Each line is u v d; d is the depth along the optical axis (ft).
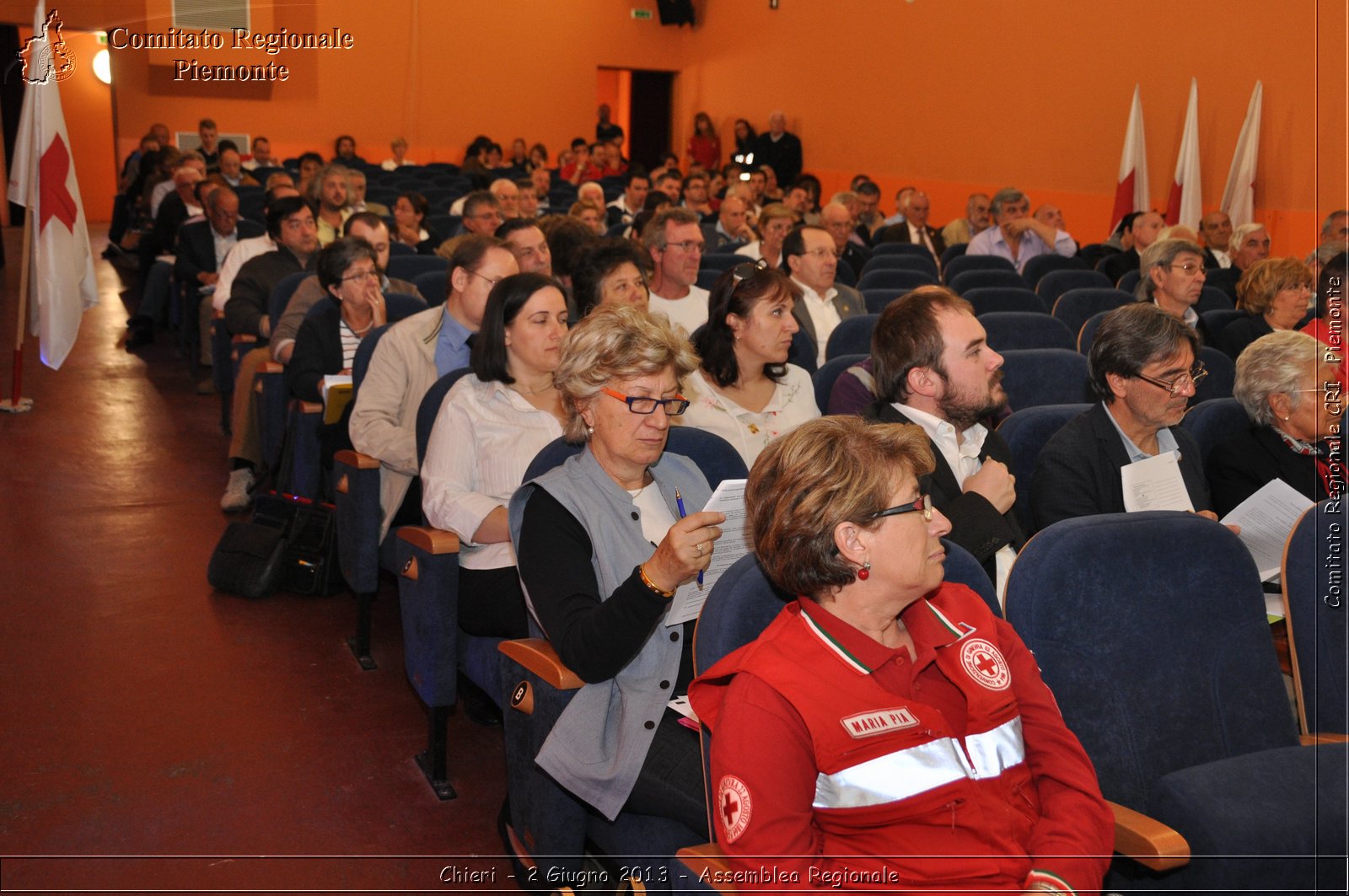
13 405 17.31
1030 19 30.55
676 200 27.20
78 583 11.00
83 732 8.20
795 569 4.33
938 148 33.42
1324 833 4.36
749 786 4.02
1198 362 8.14
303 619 10.53
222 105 39.93
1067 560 5.10
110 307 26.76
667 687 5.57
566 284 13.02
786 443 4.44
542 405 7.81
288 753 8.09
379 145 42.29
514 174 38.11
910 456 4.36
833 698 4.16
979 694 4.41
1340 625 5.50
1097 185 29.14
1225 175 26.09
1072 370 10.18
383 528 9.24
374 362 9.77
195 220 20.40
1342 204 23.79
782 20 38.22
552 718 5.57
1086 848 4.22
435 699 7.48
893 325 6.96
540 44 43.27
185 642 9.86
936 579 4.38
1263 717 5.28
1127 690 5.12
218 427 16.99
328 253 11.38
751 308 8.39
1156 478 7.10
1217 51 26.07
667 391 5.70
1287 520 6.91
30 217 16.99
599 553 5.70
